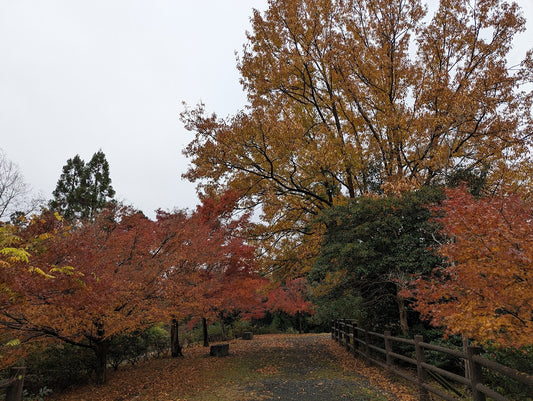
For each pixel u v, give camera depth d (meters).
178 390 7.81
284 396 6.55
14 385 4.11
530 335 3.29
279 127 11.70
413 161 12.31
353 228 9.50
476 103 9.61
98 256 6.78
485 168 10.30
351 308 9.78
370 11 13.89
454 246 4.04
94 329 8.06
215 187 13.60
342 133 14.74
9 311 6.10
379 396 6.25
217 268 12.05
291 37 13.90
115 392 8.17
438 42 12.73
